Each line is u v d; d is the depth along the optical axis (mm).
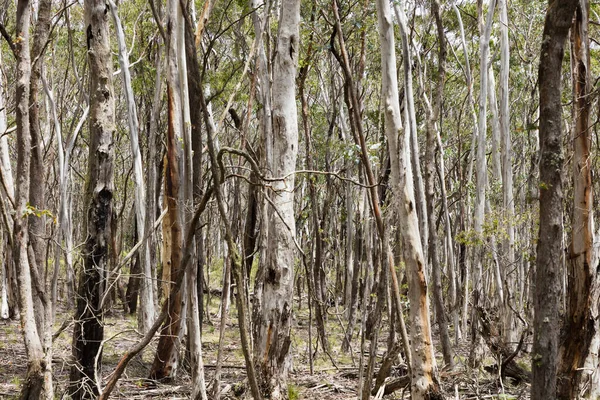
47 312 6652
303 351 15039
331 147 16766
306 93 18969
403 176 6996
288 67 8898
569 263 8000
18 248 6500
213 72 15258
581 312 7859
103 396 5730
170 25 9492
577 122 7785
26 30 6723
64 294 24391
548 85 5629
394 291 6832
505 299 13523
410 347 7016
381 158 10586
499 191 15836
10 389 9711
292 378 11047
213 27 16062
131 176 26547
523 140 19656
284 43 8875
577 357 7914
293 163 8922
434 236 11273
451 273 16891
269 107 11531
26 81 6621
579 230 7840
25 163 6551
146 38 18156
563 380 7938
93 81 7883
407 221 6992
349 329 15453
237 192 17984
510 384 10023
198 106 10016
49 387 6488
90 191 7824
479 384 9898
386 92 7000
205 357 13367
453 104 21375
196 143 10086
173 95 9727
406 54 8258
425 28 17375
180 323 10438
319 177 17172
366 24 12328
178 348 10523
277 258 8797
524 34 17922
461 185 18609
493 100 17297
